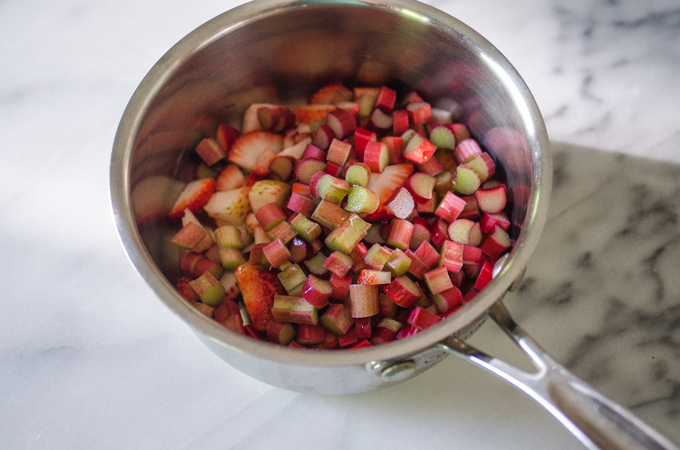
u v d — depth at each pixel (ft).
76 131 1.27
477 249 1.12
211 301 1.09
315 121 1.26
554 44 1.31
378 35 1.11
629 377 1.08
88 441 1.05
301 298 1.07
